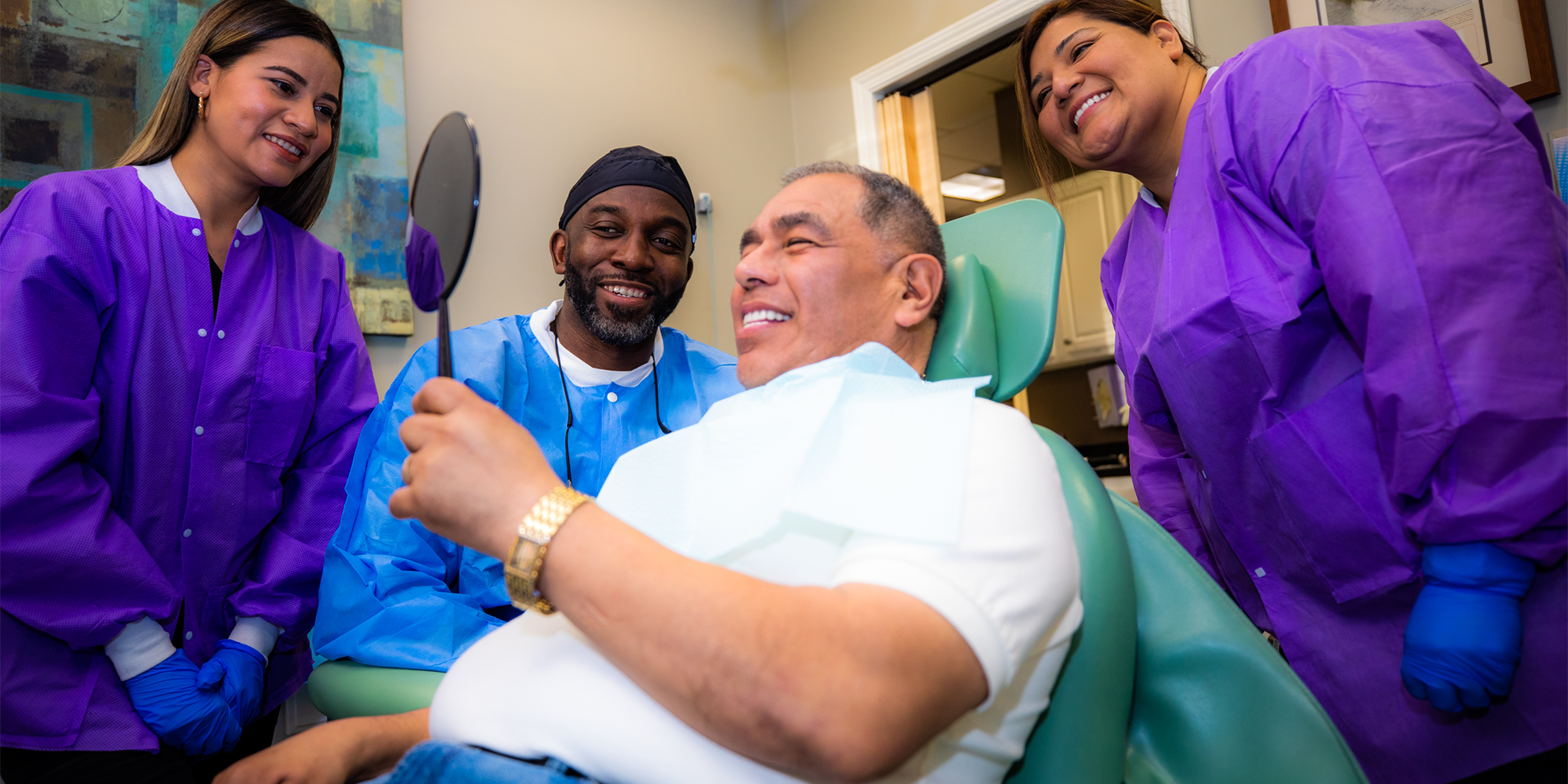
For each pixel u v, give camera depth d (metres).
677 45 3.10
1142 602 0.64
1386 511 0.77
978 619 0.45
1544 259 0.65
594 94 2.85
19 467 0.96
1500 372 0.63
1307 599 0.87
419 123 2.44
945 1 2.92
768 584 0.45
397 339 2.30
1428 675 0.67
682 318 3.00
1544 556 0.64
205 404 1.17
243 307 1.22
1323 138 0.74
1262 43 0.84
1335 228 0.72
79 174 1.12
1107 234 3.89
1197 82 1.08
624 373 1.25
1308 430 0.80
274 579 1.20
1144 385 1.06
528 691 0.56
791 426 0.59
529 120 2.68
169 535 1.15
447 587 1.00
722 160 3.18
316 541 1.26
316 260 1.36
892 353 0.72
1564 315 0.64
